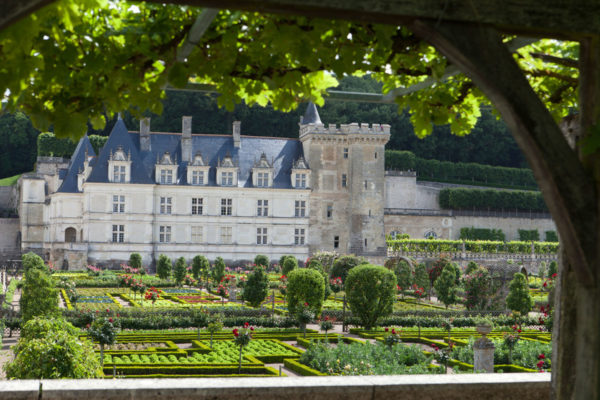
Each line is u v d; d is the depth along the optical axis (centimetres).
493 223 11219
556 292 546
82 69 547
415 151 13450
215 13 458
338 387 702
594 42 466
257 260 8275
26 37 455
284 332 3438
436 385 720
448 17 421
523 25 430
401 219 10744
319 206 9462
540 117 442
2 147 12962
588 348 454
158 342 2998
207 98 11950
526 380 741
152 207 8625
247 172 9175
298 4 404
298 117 12406
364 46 557
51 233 9431
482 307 4575
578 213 448
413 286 6191
